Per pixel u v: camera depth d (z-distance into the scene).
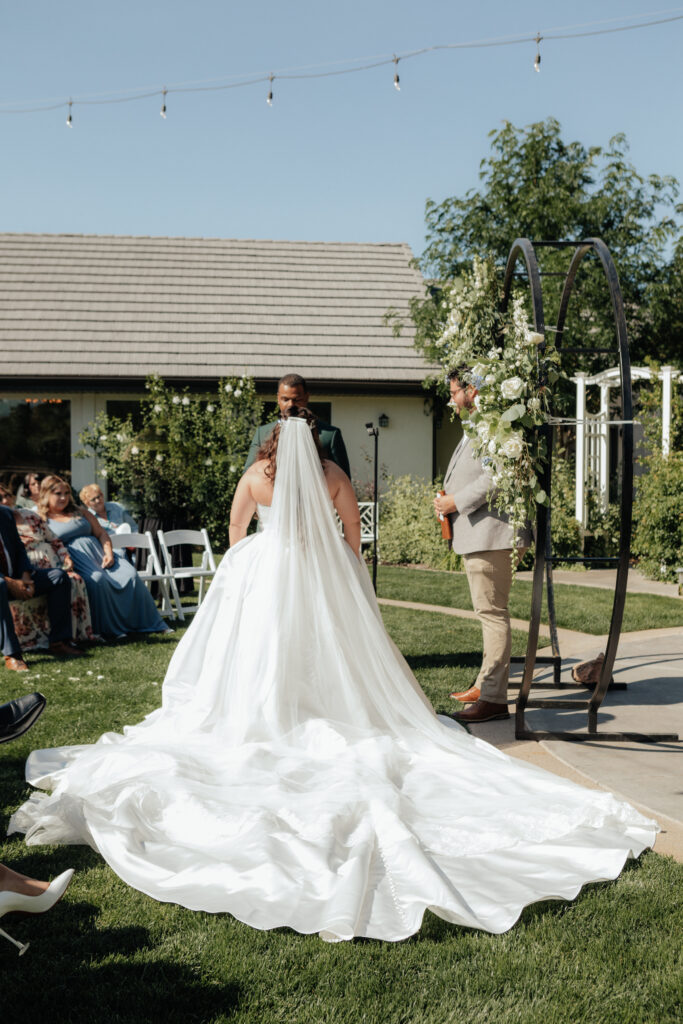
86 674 5.97
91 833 3.13
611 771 4.02
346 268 19.30
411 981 2.35
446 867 2.98
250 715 3.87
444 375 5.22
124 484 14.23
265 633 3.97
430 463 16.38
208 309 17.52
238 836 3.06
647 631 7.70
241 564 4.19
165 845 3.10
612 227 14.54
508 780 3.65
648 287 14.16
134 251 19.28
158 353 16.19
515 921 2.63
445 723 4.63
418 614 8.39
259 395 16.12
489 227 14.33
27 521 7.01
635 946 2.50
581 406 13.35
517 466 4.21
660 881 2.89
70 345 16.16
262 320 17.31
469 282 5.18
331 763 3.66
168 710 4.20
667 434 11.66
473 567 4.93
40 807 3.35
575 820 3.21
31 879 2.69
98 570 7.46
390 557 13.43
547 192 14.04
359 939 2.55
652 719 4.90
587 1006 2.22
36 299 17.31
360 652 4.06
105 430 14.91
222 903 2.72
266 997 2.28
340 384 15.81
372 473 16.23
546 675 6.05
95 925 2.64
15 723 2.97
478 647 6.77
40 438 16.17
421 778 3.66
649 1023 2.15
